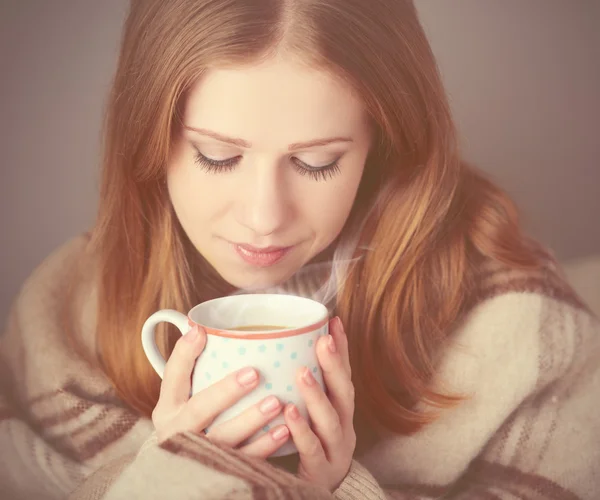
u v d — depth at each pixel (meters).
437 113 0.85
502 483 0.84
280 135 0.77
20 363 0.95
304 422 0.70
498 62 1.04
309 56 0.76
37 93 1.00
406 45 0.81
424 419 0.86
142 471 0.71
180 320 0.73
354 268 0.90
